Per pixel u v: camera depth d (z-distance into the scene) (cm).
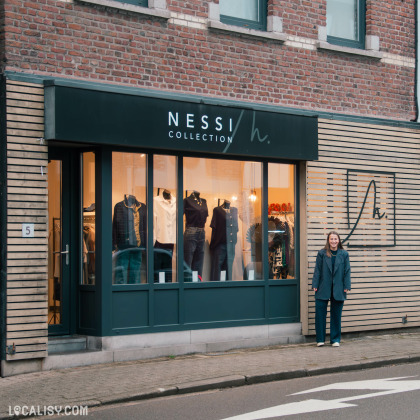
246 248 1205
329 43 1277
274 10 1216
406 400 780
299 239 1250
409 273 1362
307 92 1250
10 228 948
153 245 1103
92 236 1070
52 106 971
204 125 1115
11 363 948
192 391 865
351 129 1291
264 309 1207
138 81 1070
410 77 1386
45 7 992
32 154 969
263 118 1179
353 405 761
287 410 743
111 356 1039
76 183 1090
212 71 1145
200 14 1137
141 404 804
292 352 1122
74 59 1014
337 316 1194
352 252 1286
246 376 912
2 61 960
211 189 1170
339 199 1275
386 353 1104
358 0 1350
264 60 1203
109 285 1051
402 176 1358
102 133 1014
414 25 1389
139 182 1095
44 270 973
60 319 1075
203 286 1144
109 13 1048
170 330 1105
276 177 1235
